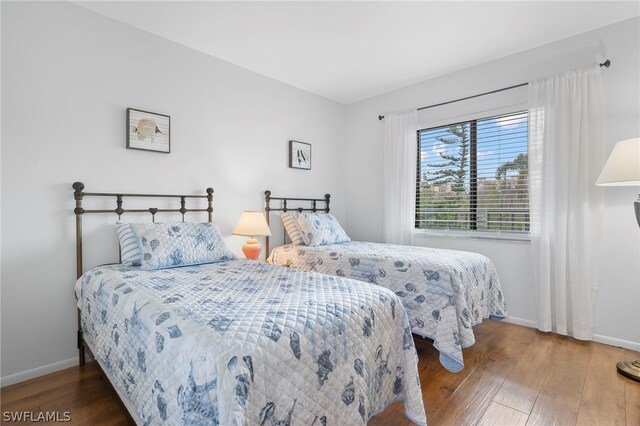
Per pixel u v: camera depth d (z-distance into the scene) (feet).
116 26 7.58
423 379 6.30
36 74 6.48
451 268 6.91
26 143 6.38
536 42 8.80
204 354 3.13
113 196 7.50
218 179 9.60
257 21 7.75
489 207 10.22
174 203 8.62
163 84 8.39
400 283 7.48
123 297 4.91
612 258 7.93
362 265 8.30
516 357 7.23
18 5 6.29
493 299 8.21
